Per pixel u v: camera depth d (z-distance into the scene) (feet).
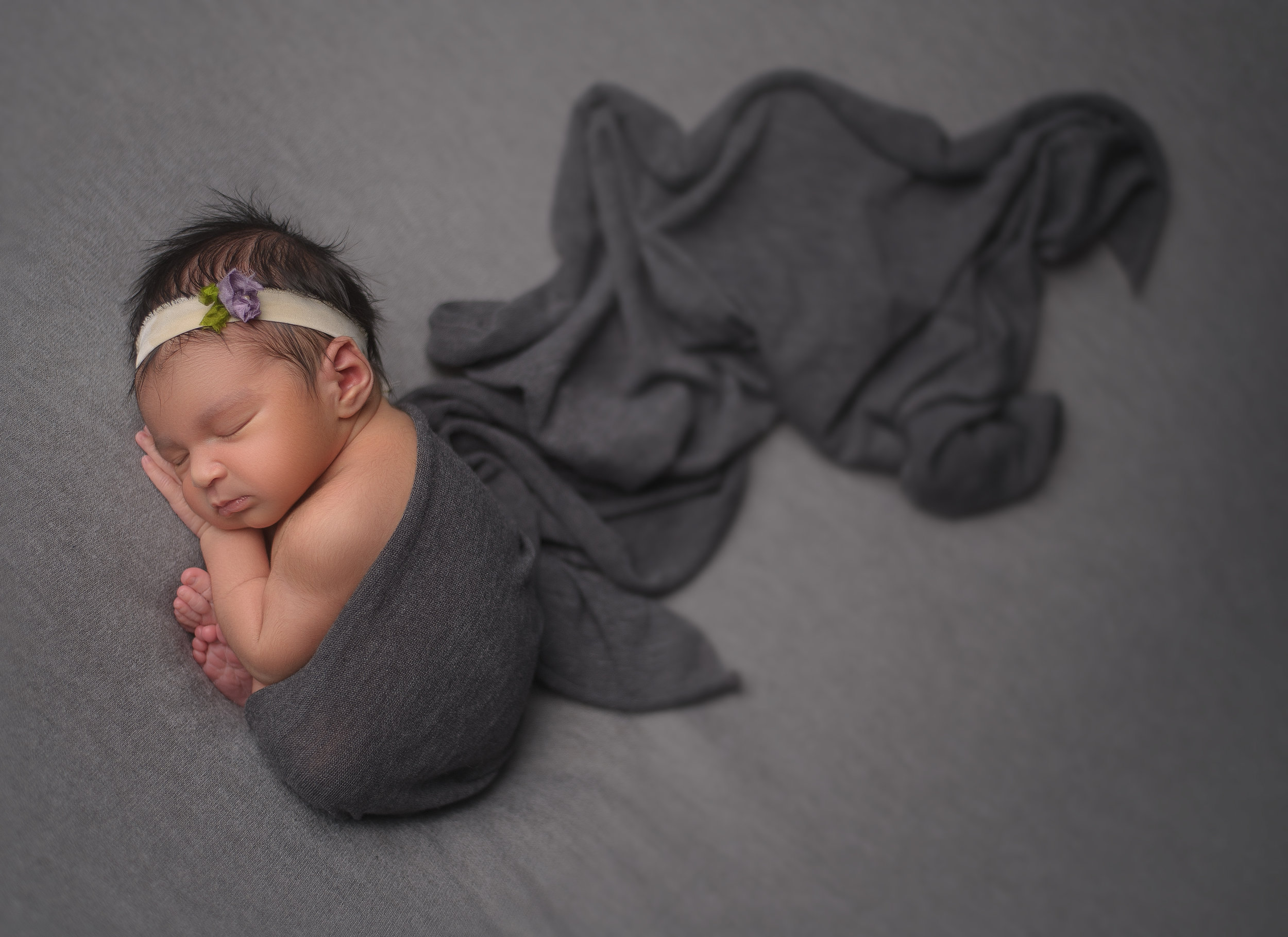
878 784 3.97
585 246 4.50
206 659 3.27
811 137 4.75
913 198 4.81
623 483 4.22
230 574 3.18
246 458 2.98
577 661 3.89
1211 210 5.07
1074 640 4.40
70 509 3.16
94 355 3.35
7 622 2.98
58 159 3.75
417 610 3.04
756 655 4.24
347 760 3.01
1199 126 5.12
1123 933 3.69
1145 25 5.18
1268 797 4.08
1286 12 5.25
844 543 4.51
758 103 4.74
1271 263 5.07
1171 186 5.05
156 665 3.17
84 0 4.17
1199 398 4.87
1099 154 4.78
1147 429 4.80
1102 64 5.12
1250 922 3.76
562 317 4.31
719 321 4.44
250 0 4.42
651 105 4.68
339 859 3.07
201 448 2.99
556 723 3.82
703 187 4.59
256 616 3.12
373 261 4.16
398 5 4.65
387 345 4.06
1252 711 4.29
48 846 2.80
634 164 4.65
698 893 3.54
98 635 3.10
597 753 3.79
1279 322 5.01
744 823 3.77
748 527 4.50
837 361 4.50
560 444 4.05
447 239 4.34
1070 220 4.74
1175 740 4.19
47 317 3.33
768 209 4.68
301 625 3.08
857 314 4.52
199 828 2.96
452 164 4.48
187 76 4.15
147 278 3.26
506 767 3.63
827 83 4.73
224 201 3.89
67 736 2.94
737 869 3.64
